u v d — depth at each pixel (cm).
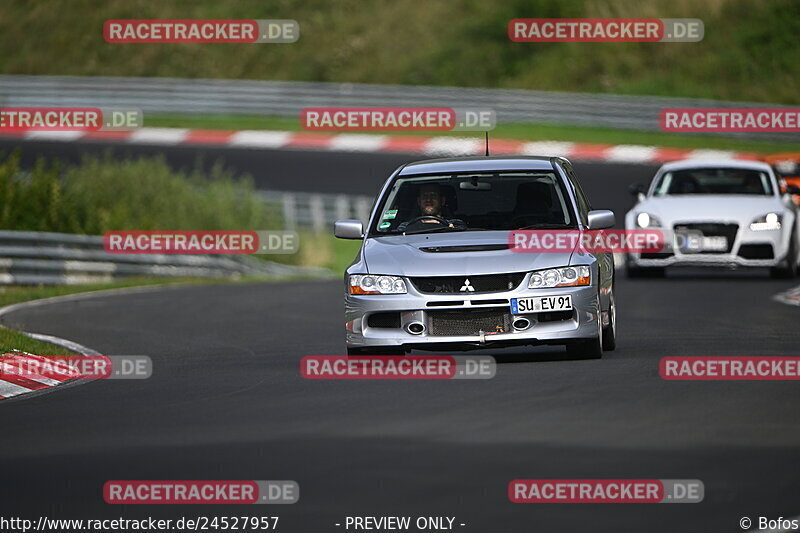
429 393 3269
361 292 3750
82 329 5472
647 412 2911
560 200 3975
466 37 19350
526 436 2647
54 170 9500
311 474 2350
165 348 4741
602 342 4062
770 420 2800
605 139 14962
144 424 2983
